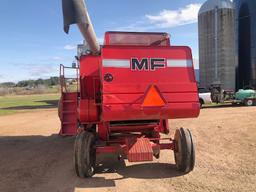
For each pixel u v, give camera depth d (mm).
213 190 3023
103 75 3213
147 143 3463
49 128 7727
